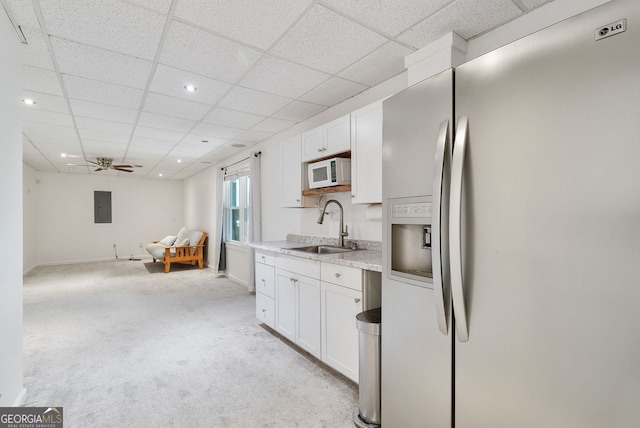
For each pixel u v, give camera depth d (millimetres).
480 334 1148
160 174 8180
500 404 1098
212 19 1757
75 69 2314
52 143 4617
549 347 969
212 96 2873
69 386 2180
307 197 3223
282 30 1878
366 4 1646
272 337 3070
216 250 6340
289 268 2758
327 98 2961
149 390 2131
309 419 1829
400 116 1500
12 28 1734
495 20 1810
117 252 8492
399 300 1505
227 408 1932
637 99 804
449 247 1228
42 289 5070
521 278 1030
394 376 1537
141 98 2895
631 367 817
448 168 1259
